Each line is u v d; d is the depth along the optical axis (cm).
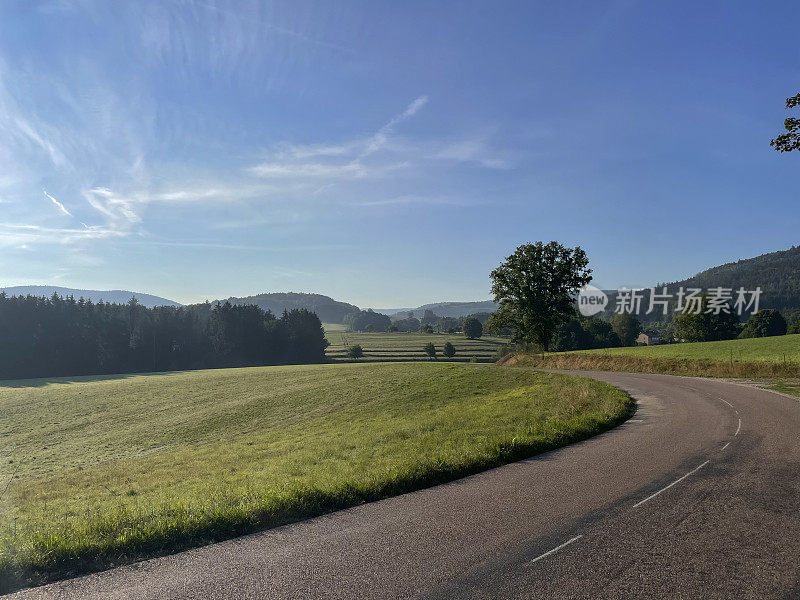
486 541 653
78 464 2794
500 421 2166
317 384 4875
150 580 574
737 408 2044
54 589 561
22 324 10588
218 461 2275
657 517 730
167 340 11931
